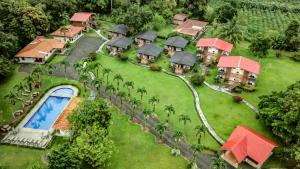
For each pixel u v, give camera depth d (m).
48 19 135.50
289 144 79.81
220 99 99.38
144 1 168.75
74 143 70.81
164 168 74.00
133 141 81.50
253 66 106.19
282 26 159.00
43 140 81.00
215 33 136.88
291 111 75.94
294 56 126.69
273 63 123.00
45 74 108.88
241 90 103.25
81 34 140.88
